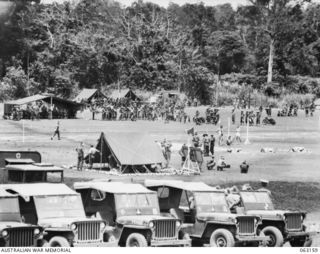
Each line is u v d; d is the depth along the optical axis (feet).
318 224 125.08
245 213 97.35
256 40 587.68
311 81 542.16
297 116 391.86
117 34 554.87
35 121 324.19
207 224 90.12
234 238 88.12
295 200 147.13
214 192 94.53
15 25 510.58
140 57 526.98
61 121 326.85
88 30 546.26
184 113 349.00
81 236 78.74
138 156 174.70
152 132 285.02
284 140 269.64
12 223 78.23
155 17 580.30
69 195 84.23
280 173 178.70
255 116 351.05
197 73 490.90
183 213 95.40
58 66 527.40
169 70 513.86
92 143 238.27
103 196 88.69
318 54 583.17
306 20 578.25
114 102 407.85
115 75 525.34
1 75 509.35
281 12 556.51
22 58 527.40
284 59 574.56
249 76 564.30
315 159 211.41
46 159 192.85
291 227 96.63
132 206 86.38
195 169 180.55
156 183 96.22
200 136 272.72
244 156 217.15
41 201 82.02
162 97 437.58
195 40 617.62
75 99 421.59
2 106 412.98
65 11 551.59
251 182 161.27
